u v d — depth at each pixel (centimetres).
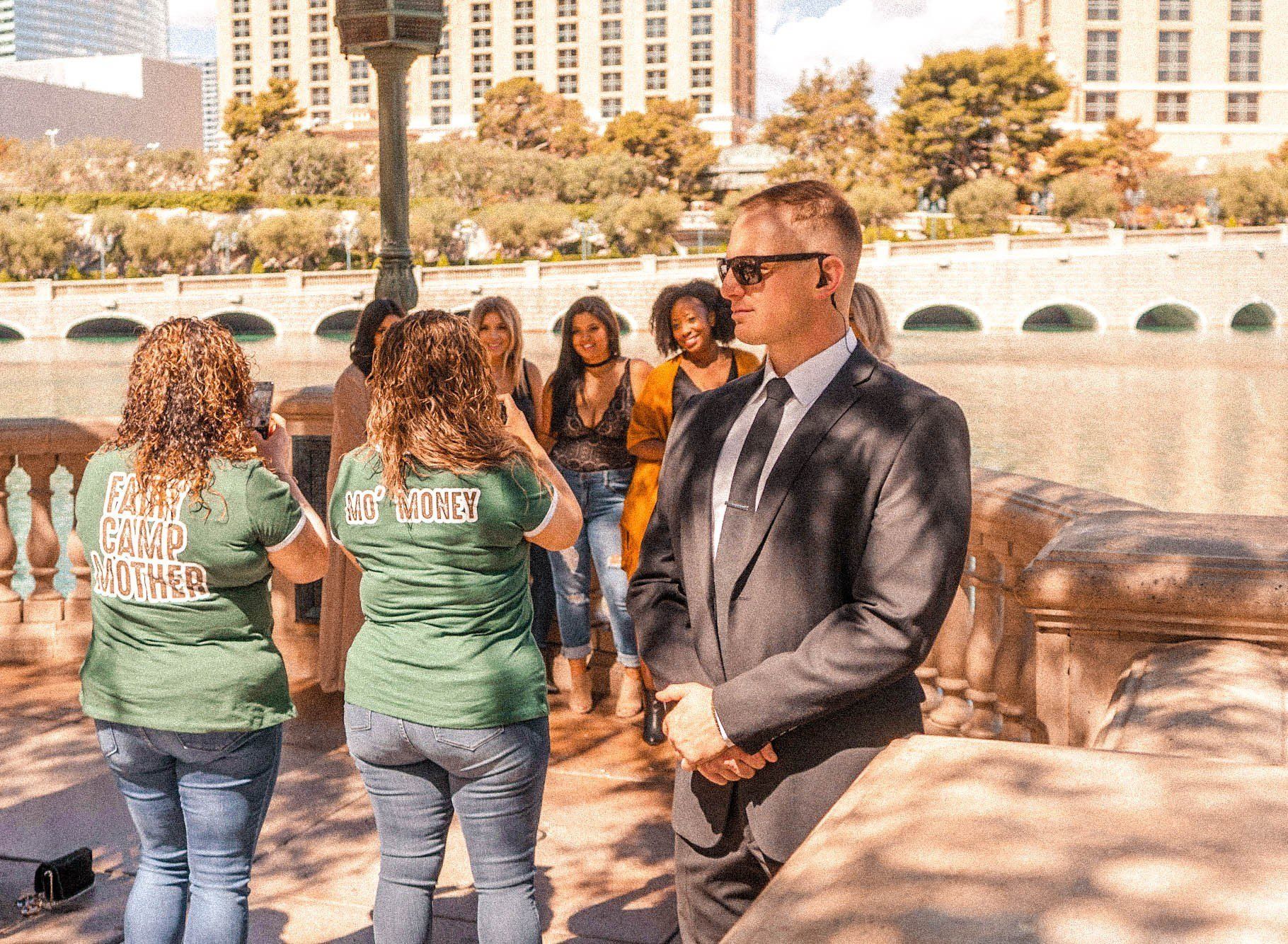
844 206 200
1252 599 243
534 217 9362
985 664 390
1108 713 224
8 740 467
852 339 203
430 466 252
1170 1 12512
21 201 9550
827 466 191
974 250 7562
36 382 4888
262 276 7700
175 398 255
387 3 586
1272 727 200
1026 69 10056
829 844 108
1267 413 3897
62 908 337
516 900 267
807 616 193
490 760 259
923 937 90
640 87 13900
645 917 337
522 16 14075
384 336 262
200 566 256
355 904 343
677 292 453
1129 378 4838
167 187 11481
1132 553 255
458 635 257
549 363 4972
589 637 508
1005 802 112
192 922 268
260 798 273
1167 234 7581
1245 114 12681
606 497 490
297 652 561
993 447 3381
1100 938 88
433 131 14312
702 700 192
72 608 583
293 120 12169
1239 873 96
